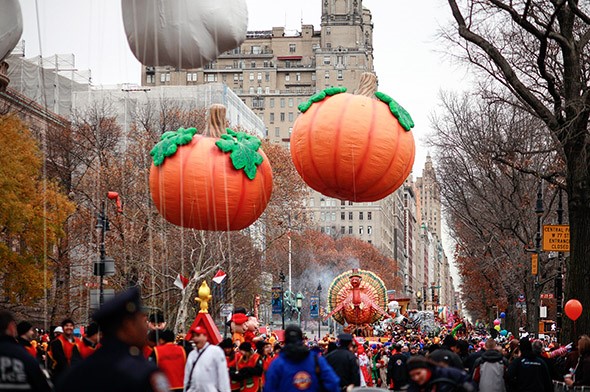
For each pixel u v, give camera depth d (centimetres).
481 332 9100
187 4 1279
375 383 3997
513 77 3028
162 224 5766
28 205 4912
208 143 1778
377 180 1772
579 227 3119
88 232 6241
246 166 1761
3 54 1298
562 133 3100
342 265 15475
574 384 2273
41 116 7000
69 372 802
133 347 821
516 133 5438
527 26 2955
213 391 1575
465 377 1323
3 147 4891
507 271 6562
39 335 4281
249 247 6556
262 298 9144
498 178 6059
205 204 1750
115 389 788
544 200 6081
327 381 1342
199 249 5828
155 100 10575
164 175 1761
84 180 7044
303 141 1780
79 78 11244
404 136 1784
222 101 12762
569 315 3036
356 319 4756
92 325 1778
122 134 8475
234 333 2367
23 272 5100
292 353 1340
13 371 958
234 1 1297
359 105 1772
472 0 3281
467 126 5794
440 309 11244
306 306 13750
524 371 2109
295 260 13050
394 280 18650
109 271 3500
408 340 4859
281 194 7138
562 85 3706
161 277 5794
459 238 8850
